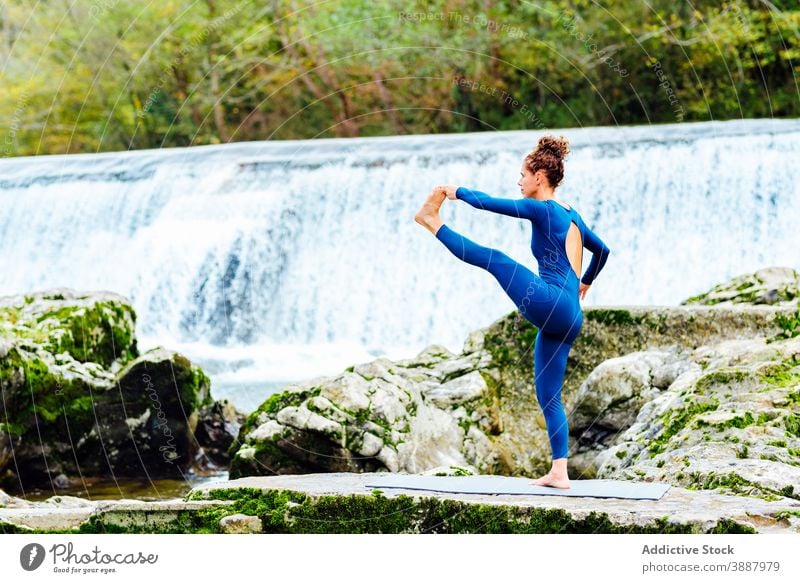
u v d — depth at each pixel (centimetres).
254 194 1792
